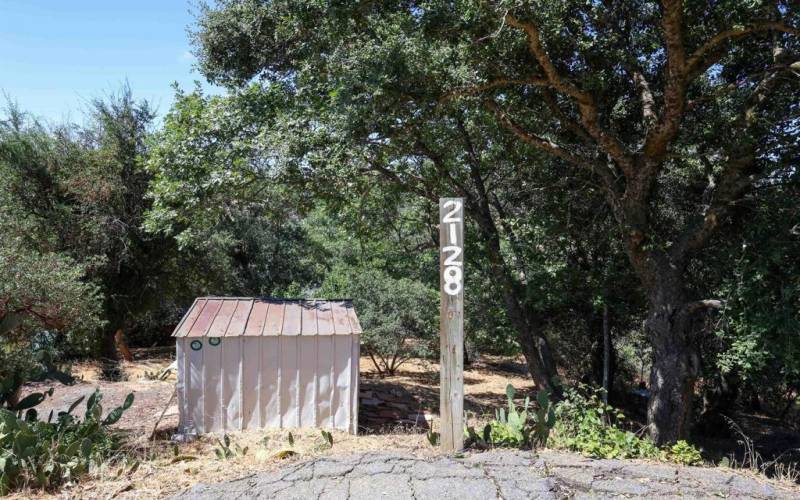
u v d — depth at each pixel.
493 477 4.04
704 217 8.30
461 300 4.72
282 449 5.71
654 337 8.34
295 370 7.07
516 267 11.02
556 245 10.38
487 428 5.05
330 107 8.12
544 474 4.12
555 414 5.39
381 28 8.38
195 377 6.84
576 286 10.16
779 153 8.15
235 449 5.86
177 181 8.63
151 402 8.59
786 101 8.23
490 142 10.99
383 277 14.90
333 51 8.84
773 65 8.09
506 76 8.52
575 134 10.28
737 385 11.54
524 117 9.89
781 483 4.48
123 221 14.99
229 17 11.82
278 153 8.06
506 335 11.38
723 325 7.91
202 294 17.98
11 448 4.41
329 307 8.02
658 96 9.64
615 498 3.79
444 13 7.66
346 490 3.85
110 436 5.75
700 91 9.52
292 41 11.04
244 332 6.93
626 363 15.59
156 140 9.87
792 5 7.20
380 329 14.39
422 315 14.71
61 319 8.00
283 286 22.09
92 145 15.11
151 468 4.89
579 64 9.12
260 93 9.27
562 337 13.16
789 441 11.43
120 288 15.53
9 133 14.06
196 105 8.95
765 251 7.10
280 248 22.25
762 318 6.89
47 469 4.34
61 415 5.43
